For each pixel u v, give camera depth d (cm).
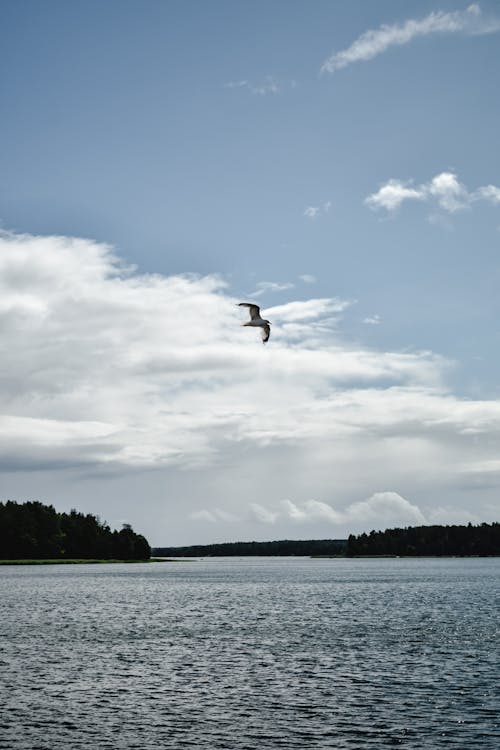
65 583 15688
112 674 4741
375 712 3772
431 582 16000
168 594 12369
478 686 4322
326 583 16112
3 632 6931
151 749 3206
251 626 7431
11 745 3250
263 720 3638
